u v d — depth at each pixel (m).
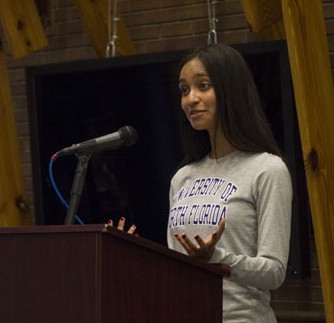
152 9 9.06
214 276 3.66
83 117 8.51
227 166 4.44
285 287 8.29
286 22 6.68
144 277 3.31
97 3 8.69
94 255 3.14
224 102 4.41
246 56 7.57
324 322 8.00
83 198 8.51
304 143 6.67
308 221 7.78
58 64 8.55
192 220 4.35
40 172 8.73
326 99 6.71
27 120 9.68
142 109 8.20
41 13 9.53
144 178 8.23
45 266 3.24
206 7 8.78
